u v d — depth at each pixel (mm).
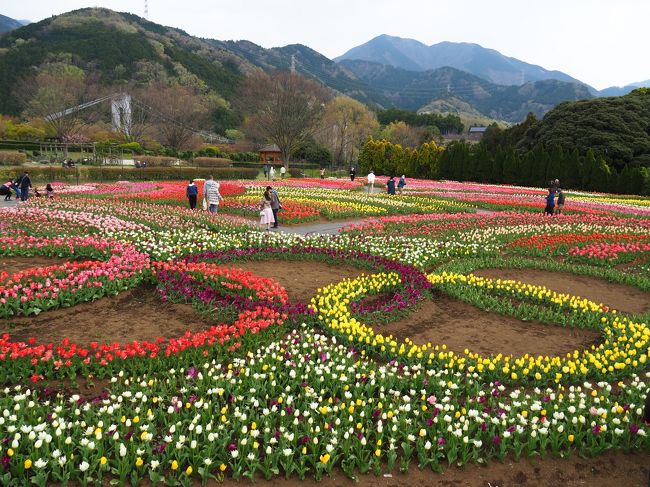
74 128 67000
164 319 8148
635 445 5027
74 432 4664
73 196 23859
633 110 54219
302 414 5328
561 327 8578
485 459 4824
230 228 15672
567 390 6262
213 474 4488
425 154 59156
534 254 14430
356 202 24547
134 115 72125
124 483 4293
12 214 15672
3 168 35281
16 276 8727
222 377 5809
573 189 44188
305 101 59469
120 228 14352
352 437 4949
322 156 75625
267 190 16719
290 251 12898
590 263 13688
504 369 6230
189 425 4879
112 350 6293
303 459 4551
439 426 5121
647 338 7457
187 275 9812
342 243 14031
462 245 14523
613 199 33781
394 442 4883
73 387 5785
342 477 4566
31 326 7586
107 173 39188
